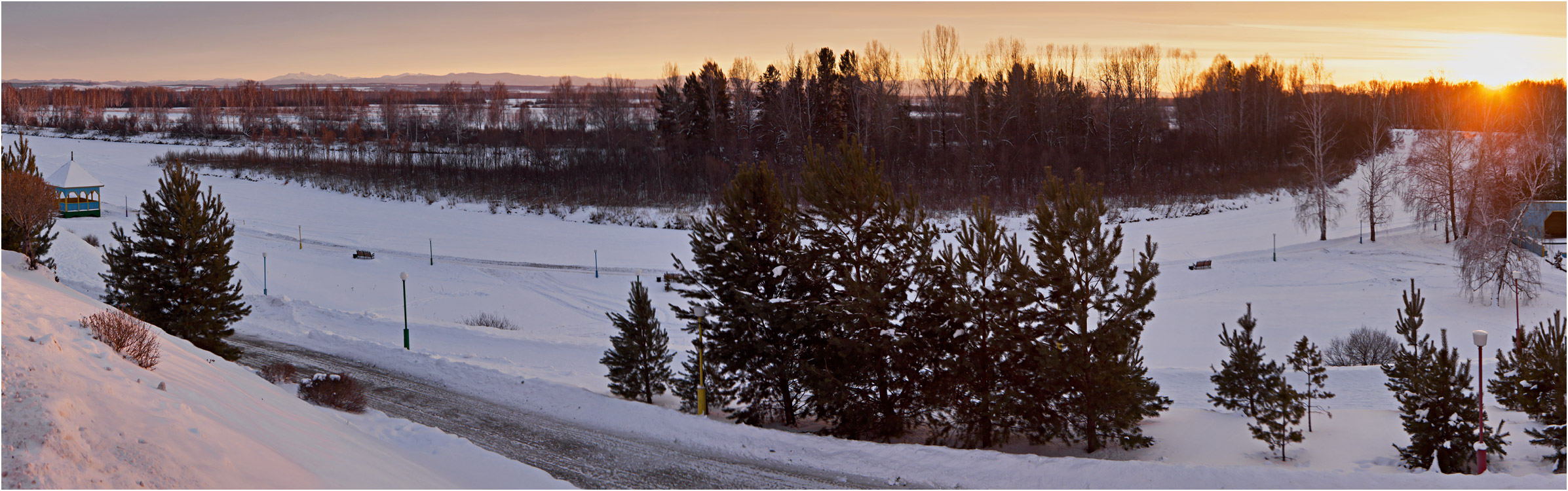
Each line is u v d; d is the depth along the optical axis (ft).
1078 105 350.84
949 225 230.27
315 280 174.19
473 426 70.08
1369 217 230.27
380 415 66.39
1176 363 115.44
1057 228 67.82
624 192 277.44
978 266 71.56
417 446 55.52
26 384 33.24
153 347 55.31
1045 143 323.98
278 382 75.05
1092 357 67.82
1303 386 92.07
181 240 88.84
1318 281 171.01
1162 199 274.77
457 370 87.25
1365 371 97.35
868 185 75.77
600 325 144.87
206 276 90.02
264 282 167.94
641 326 81.56
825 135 316.19
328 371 86.94
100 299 99.71
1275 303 153.99
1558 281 159.12
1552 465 60.59
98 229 211.41
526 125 391.24
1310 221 235.40
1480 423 56.90
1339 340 122.52
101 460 30.14
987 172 288.30
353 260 195.42
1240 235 225.76
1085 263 67.41
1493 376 91.30
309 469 39.19
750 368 78.28
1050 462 57.93
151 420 35.73
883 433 75.00
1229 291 167.12
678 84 339.16
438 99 577.43
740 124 344.08
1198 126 362.94
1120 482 53.78
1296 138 328.90
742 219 77.51
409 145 356.18
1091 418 68.69
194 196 90.38
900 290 75.97
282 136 391.45
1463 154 195.11
